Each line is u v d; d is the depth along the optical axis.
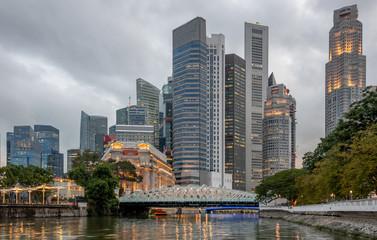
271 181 171.25
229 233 80.81
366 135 79.25
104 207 169.25
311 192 121.44
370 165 68.94
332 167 93.38
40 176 170.88
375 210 63.94
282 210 158.00
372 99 90.69
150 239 70.12
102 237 73.44
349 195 99.81
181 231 86.69
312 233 76.56
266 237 71.62
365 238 63.28
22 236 74.44
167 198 182.62
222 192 185.75
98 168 167.12
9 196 181.50
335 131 105.62
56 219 132.62
